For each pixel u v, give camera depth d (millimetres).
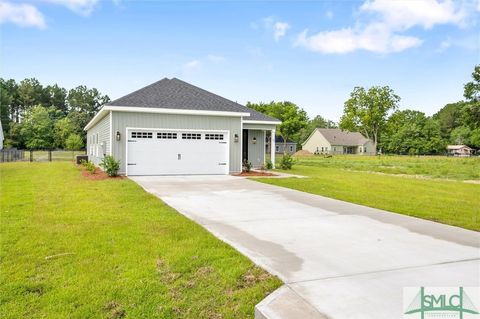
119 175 15062
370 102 65062
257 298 3568
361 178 16828
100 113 16875
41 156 38438
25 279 3953
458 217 7578
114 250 4941
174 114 16172
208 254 4793
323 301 3422
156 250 4945
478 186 14227
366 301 3436
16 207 7945
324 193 11000
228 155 17203
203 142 16766
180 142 16375
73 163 26016
